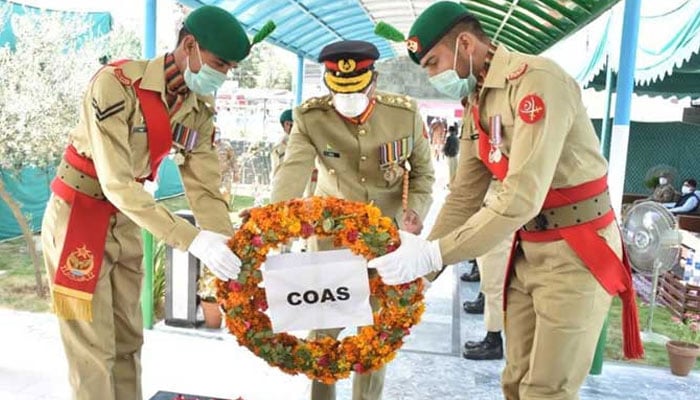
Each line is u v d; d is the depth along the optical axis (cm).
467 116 246
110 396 264
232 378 369
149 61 248
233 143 1511
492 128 214
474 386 376
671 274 607
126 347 286
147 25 436
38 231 838
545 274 224
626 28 371
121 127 235
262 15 635
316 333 283
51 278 261
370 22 872
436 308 545
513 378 248
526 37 693
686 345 412
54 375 362
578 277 217
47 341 420
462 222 251
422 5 776
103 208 257
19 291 567
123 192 227
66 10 807
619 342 484
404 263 205
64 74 639
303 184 287
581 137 216
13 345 409
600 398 365
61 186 256
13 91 610
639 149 1114
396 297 218
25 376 359
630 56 372
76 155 253
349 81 265
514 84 208
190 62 238
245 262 217
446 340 458
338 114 290
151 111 243
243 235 219
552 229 221
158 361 390
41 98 617
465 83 222
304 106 296
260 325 223
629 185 1125
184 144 263
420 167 308
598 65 619
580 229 217
